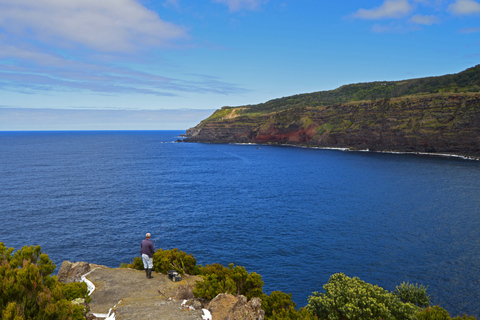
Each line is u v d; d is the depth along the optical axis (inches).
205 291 535.8
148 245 574.6
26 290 311.3
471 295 1081.4
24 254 395.2
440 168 4254.4
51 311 299.0
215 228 1804.9
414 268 1283.2
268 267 1300.4
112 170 4503.0
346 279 689.0
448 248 1483.8
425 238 1622.8
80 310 333.4
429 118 6215.6
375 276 1218.6
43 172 4205.2
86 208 2257.6
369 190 2955.2
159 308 436.1
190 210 2220.7
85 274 566.9
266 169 4655.5
